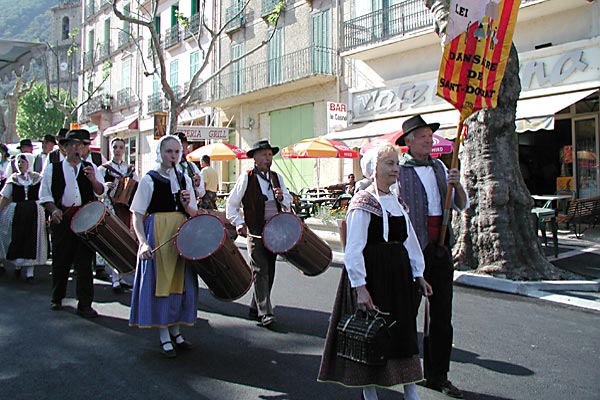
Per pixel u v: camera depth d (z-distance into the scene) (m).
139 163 31.73
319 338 5.22
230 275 4.57
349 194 14.72
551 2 12.77
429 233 3.80
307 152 14.76
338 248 10.67
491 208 7.78
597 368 4.39
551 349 4.85
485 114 7.91
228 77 24.50
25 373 4.25
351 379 3.25
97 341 5.09
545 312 6.16
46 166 6.14
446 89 4.03
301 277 8.33
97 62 36.72
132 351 4.81
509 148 7.93
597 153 13.29
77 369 4.35
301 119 21.22
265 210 5.79
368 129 16.64
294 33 21.44
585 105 13.52
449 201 3.78
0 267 8.55
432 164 3.92
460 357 4.64
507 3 4.32
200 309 6.39
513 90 7.93
